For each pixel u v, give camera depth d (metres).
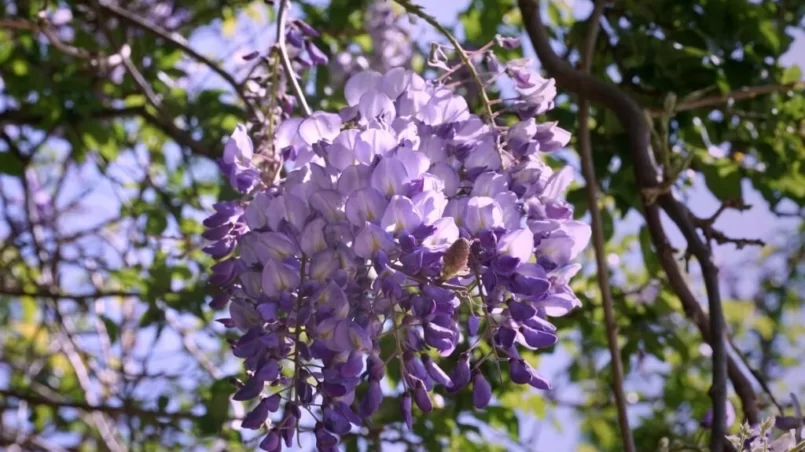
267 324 0.85
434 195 0.84
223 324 0.87
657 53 1.42
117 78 1.81
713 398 1.08
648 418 1.84
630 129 1.21
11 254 2.21
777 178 1.53
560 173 0.90
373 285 0.83
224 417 1.47
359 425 0.84
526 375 0.85
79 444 2.30
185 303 1.51
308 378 0.86
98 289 1.95
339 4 1.76
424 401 0.83
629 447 1.18
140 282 1.56
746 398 1.16
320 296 0.83
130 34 1.85
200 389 1.80
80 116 1.78
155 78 1.77
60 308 2.07
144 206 1.86
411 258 0.82
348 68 1.69
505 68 0.95
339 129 0.91
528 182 0.89
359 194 0.84
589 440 2.26
